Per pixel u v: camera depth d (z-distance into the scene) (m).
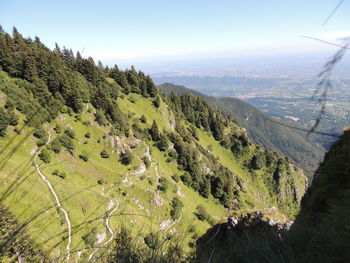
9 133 32.75
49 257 2.77
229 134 132.25
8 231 2.60
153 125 91.00
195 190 82.56
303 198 12.03
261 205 97.44
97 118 71.88
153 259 3.50
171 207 57.09
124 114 88.94
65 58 104.06
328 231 4.31
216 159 113.25
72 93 66.19
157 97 114.69
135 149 75.44
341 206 5.24
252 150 124.94
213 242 4.55
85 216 37.16
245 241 4.80
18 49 71.38
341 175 8.26
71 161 53.09
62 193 38.19
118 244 3.58
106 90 91.31
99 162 62.97
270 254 4.11
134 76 114.62
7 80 55.75
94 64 95.31
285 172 111.81
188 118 134.88
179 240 4.02
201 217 57.78
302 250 4.20
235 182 99.31
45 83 63.53
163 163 84.25
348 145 8.76
